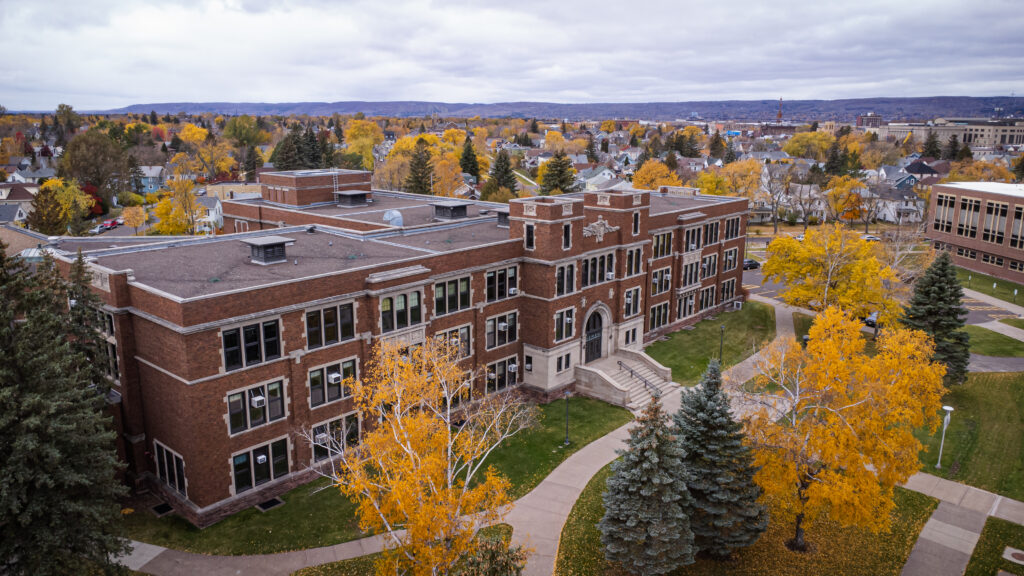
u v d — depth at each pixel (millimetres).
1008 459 41531
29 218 83062
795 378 32562
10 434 24203
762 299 77562
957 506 36406
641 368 52781
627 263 53875
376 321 37531
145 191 166375
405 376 26719
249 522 32750
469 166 154750
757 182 133375
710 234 67125
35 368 24938
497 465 39000
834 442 29172
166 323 30859
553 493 36188
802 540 32469
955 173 157500
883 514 29547
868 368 29609
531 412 39750
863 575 30516
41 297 28359
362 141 182250
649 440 26922
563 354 48656
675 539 27484
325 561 30172
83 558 26234
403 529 32188
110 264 39281
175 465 33500
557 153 106875
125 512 31828
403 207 67500
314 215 61094
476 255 43594
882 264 62688
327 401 36656
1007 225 87875
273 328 33719
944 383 51531
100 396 30219
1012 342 62906
